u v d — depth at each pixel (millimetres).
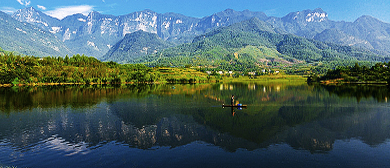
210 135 55938
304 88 199375
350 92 157750
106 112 83875
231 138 53719
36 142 49656
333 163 39656
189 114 81250
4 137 53000
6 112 82688
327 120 71875
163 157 42062
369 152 44469
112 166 38312
